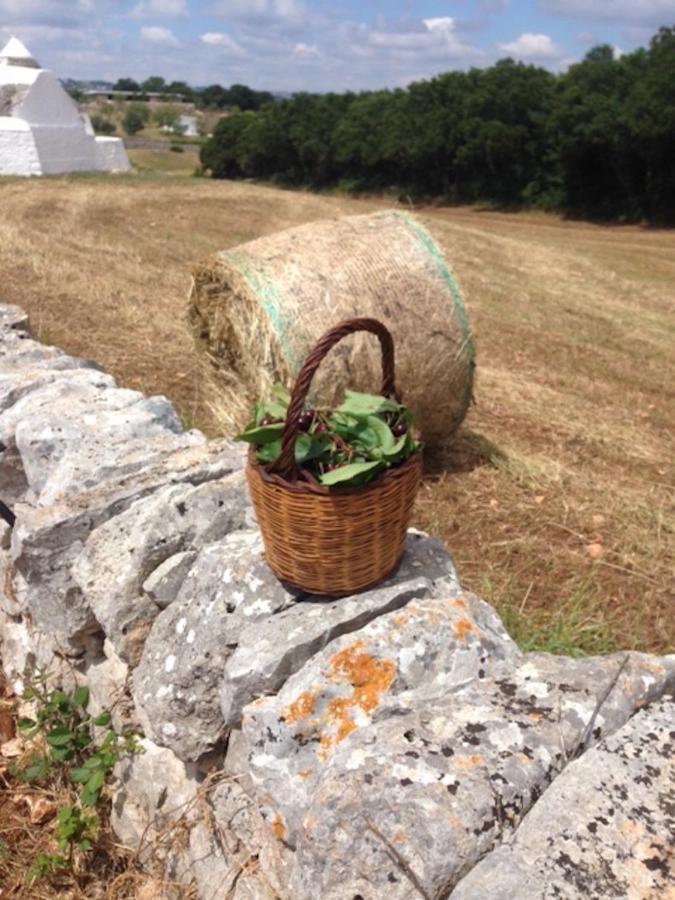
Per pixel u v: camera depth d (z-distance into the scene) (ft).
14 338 17.49
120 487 10.46
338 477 7.22
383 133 148.05
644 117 106.93
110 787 10.46
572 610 13.82
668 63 110.63
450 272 18.89
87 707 11.02
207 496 9.55
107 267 43.93
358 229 18.90
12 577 12.73
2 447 12.76
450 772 5.93
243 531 9.36
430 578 8.53
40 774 10.59
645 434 24.73
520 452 21.52
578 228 113.09
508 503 18.28
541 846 5.46
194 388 24.22
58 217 64.85
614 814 5.64
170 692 8.32
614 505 18.44
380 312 17.88
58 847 10.07
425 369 18.54
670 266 68.18
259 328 17.70
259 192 90.02
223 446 11.37
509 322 40.88
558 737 6.28
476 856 5.58
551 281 55.36
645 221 112.57
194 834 8.75
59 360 15.67
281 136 164.45
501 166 131.64
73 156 104.53
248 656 7.52
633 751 6.15
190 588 8.75
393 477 7.59
